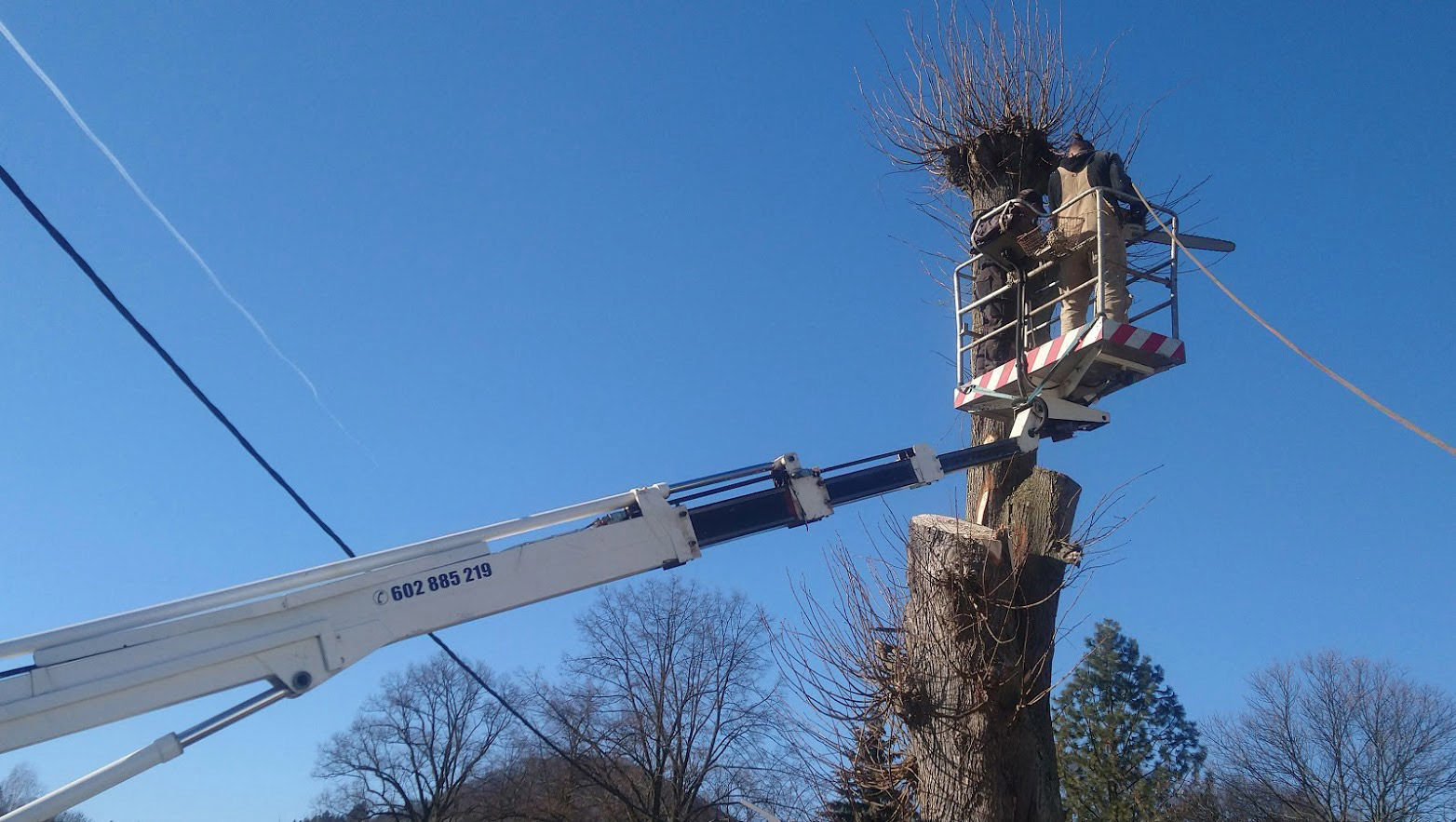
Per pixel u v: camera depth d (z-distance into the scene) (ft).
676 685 90.07
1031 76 35.65
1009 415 28.71
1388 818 95.86
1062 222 28.37
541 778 102.68
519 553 20.70
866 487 23.95
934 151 36.45
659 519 21.77
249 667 18.43
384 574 19.72
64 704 17.15
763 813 57.00
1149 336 25.49
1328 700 102.47
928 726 24.90
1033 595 25.86
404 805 104.53
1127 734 135.74
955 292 30.58
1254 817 103.19
